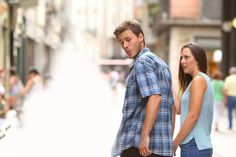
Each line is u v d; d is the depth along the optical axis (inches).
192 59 261.9
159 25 2169.0
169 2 2039.9
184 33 2041.1
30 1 1267.2
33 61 1791.3
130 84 237.8
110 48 5669.3
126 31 237.3
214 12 2025.1
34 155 554.6
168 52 2130.9
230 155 599.5
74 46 4239.7
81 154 579.5
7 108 838.5
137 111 236.7
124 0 5866.1
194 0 2023.9
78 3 5979.3
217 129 860.0
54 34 2586.1
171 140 237.8
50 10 2225.6
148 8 2723.9
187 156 255.8
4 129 663.1
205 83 255.0
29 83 842.8
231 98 859.4
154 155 234.8
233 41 1515.7
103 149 619.5
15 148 586.6
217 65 2017.7
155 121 235.3
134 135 235.1
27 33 1600.6
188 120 251.9
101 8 5940.0
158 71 235.8
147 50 239.9
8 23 1243.2
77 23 5629.9
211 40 2036.2
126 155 238.2
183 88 272.4
